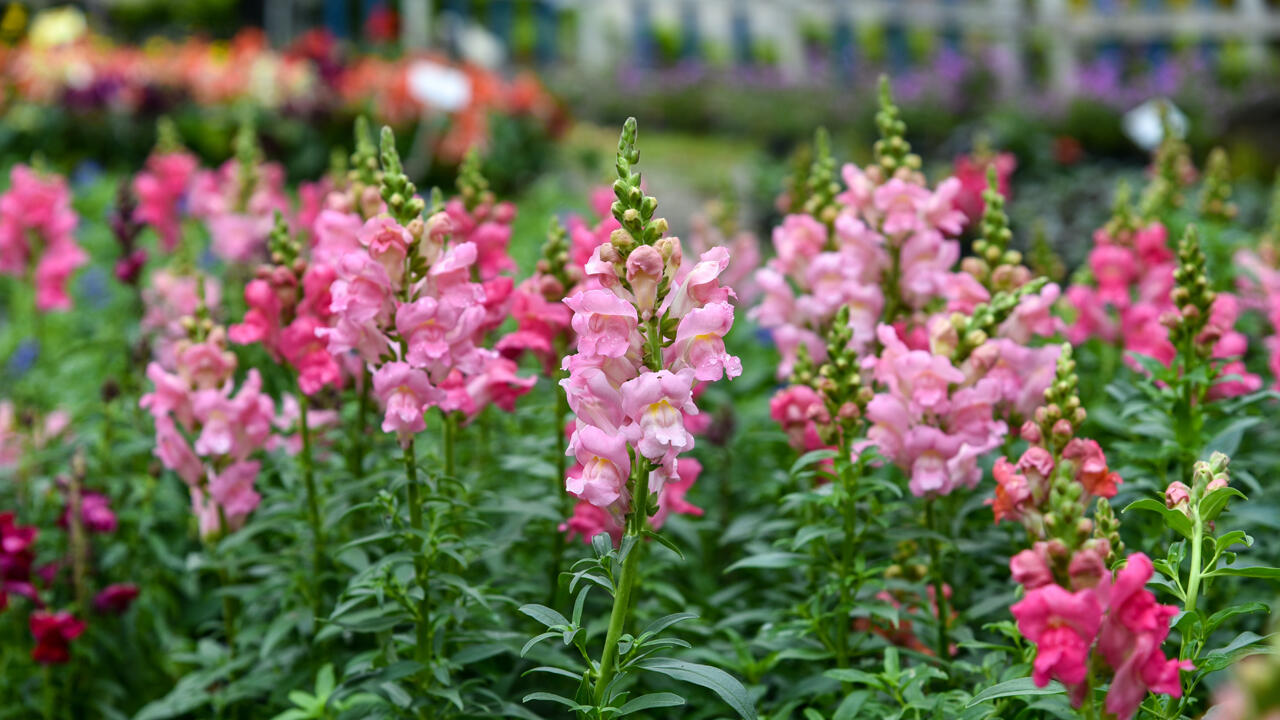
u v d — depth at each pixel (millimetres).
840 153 11648
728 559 4195
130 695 4020
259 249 5211
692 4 19516
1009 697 2631
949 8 19156
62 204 5891
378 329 2932
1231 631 3088
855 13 19188
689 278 2451
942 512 3457
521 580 3516
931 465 3010
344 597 3273
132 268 5180
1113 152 14734
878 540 3420
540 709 3293
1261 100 13445
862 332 3590
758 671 3197
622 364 2438
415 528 2996
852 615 3129
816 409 3098
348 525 3766
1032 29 19016
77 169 10602
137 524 4188
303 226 4805
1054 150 12695
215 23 19094
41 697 3887
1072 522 2146
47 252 5809
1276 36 19219
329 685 3012
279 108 11312
